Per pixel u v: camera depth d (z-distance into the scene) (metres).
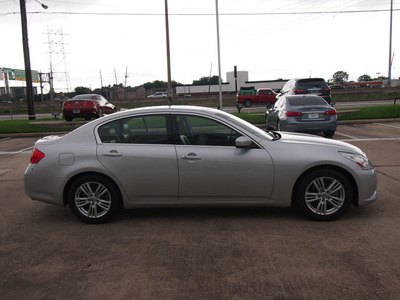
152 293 3.17
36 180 4.89
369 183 4.72
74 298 3.13
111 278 3.45
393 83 66.81
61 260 3.85
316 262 3.66
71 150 4.86
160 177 4.76
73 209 4.90
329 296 3.06
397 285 3.20
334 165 4.69
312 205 4.84
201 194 4.79
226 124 4.84
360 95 40.34
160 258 3.84
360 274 3.40
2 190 6.81
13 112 44.56
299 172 4.66
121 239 4.38
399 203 5.45
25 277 3.50
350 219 4.85
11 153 11.20
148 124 4.89
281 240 4.22
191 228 4.68
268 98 34.69
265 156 4.71
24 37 21.39
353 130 13.88
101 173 4.81
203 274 3.48
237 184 4.73
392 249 3.92
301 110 10.77
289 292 3.13
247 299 3.05
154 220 5.01
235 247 4.07
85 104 18.23
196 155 4.72
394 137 11.91
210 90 69.81
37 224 4.99
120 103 44.59
